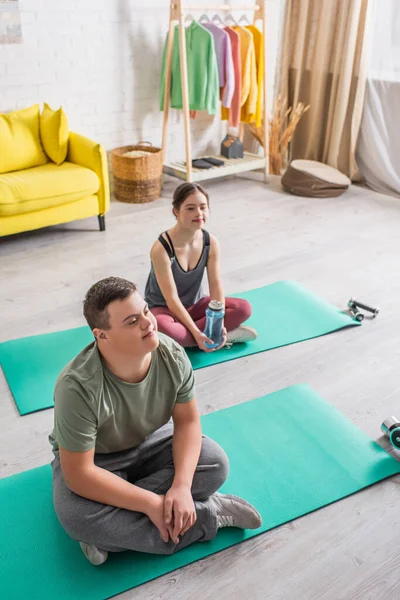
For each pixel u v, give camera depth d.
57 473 1.61
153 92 4.50
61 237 3.75
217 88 4.35
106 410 1.46
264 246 3.68
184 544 1.63
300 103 4.85
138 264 3.40
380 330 2.80
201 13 4.55
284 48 4.95
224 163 4.71
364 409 2.25
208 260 2.54
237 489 1.84
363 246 3.71
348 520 1.76
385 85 4.48
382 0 4.31
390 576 1.60
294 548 1.67
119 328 1.37
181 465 1.56
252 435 2.08
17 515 1.73
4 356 2.49
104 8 4.02
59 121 3.70
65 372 1.44
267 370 2.47
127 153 4.34
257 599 1.52
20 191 3.36
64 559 1.60
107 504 1.52
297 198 4.55
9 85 3.84
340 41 4.53
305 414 2.19
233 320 2.60
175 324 2.49
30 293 3.04
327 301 3.04
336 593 1.54
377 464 1.96
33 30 3.80
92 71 4.15
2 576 1.55
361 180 4.89
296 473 1.91
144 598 1.52
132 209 4.25
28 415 2.17
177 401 1.60
